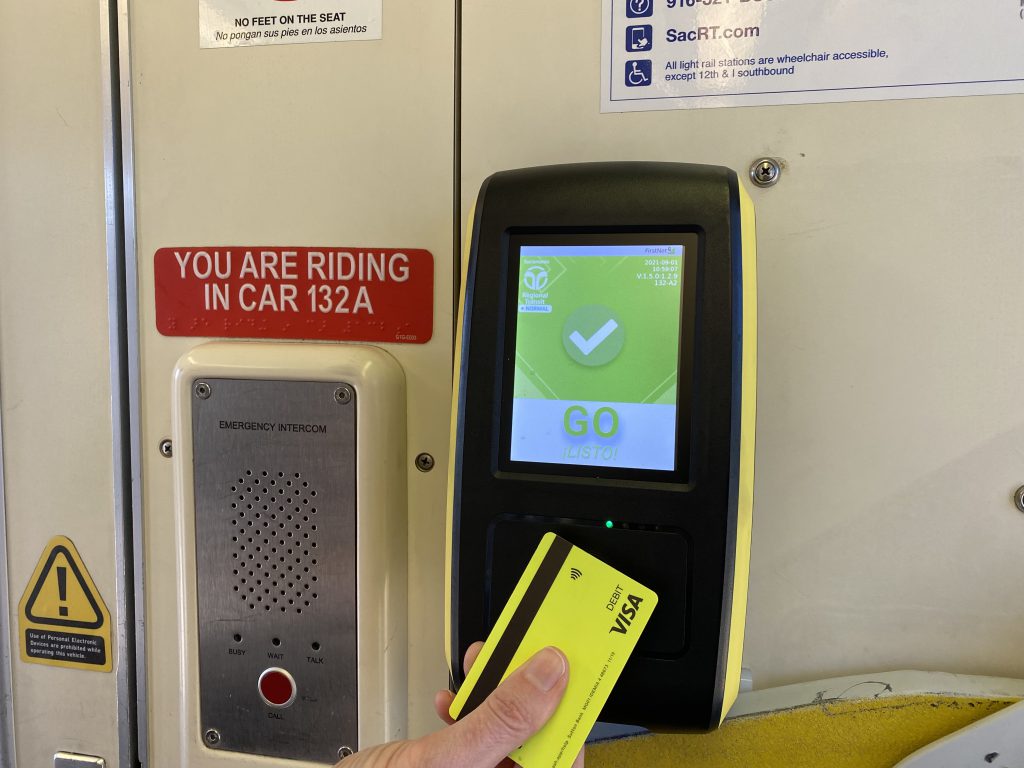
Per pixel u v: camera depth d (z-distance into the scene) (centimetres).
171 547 100
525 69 87
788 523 86
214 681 95
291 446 91
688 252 68
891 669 85
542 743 65
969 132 79
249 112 94
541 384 71
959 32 78
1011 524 81
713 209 68
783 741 83
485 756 63
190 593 95
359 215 92
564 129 87
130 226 98
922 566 83
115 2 96
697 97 84
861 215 82
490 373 71
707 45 83
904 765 78
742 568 69
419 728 96
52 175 100
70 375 102
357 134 91
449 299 91
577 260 71
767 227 84
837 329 83
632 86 85
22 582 106
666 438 68
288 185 93
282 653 93
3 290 103
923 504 83
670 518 67
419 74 89
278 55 92
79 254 100
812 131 82
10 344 103
